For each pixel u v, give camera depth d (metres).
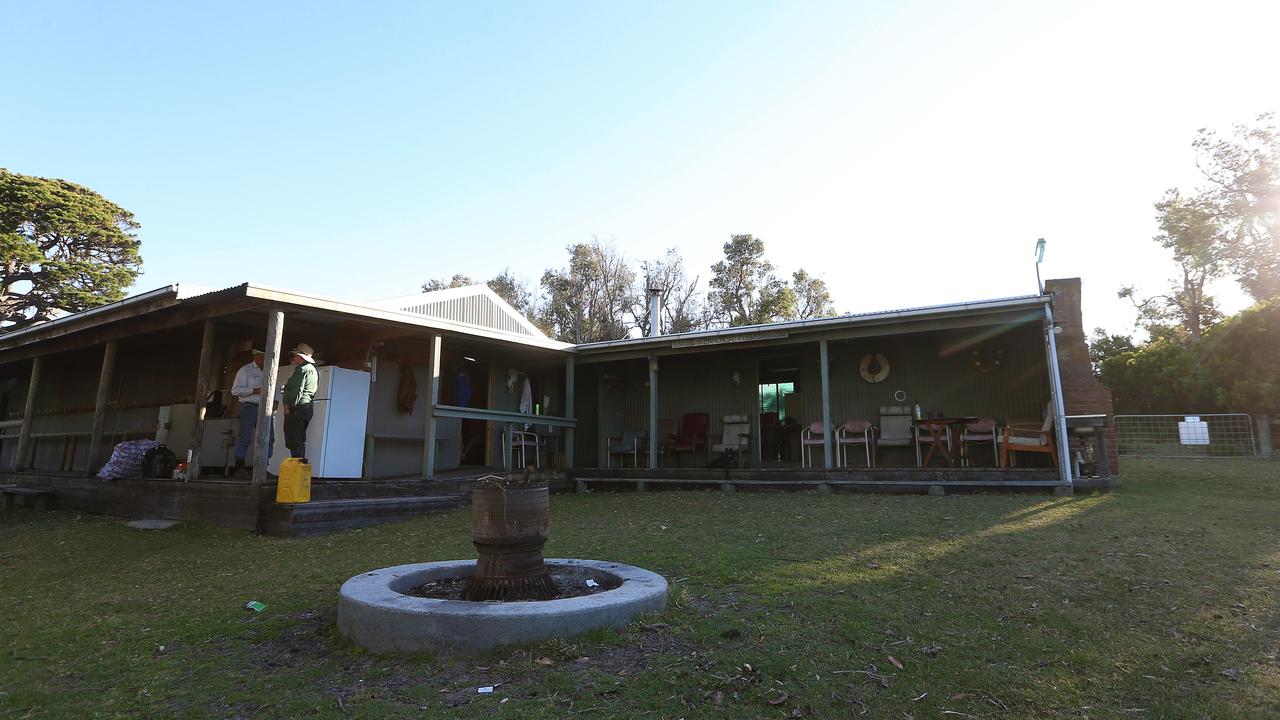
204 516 8.77
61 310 36.00
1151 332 31.59
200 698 3.04
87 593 5.37
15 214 33.88
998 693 2.87
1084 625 3.64
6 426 16.48
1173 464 13.29
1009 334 11.57
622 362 15.33
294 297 8.66
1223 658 3.18
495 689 2.95
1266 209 26.16
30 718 2.87
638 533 6.99
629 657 3.26
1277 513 6.94
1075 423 9.62
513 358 14.18
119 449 10.45
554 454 14.09
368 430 10.59
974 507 7.81
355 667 3.33
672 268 36.22
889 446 12.21
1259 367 16.83
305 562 6.27
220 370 12.35
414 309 15.52
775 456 13.90
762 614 3.92
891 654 3.30
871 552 5.51
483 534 4.04
